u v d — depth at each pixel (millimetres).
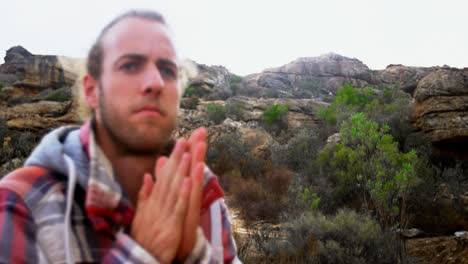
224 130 16594
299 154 11922
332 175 8156
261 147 14453
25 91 29109
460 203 6500
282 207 7266
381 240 4492
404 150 10672
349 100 20688
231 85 44656
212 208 559
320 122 21844
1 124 14344
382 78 49250
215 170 12234
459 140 9586
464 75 10594
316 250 4207
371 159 5973
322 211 6523
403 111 11641
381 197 5270
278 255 4387
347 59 53031
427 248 4992
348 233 4512
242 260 4250
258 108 24438
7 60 40125
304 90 48344
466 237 5031
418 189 6457
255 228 6168
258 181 10164
